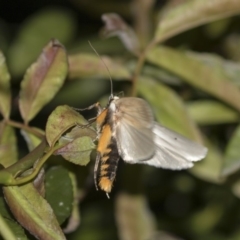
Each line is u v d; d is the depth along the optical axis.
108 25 0.42
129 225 0.44
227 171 0.40
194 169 0.43
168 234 0.48
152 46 0.41
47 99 0.38
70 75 0.40
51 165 0.38
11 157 0.38
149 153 0.36
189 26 0.41
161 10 0.48
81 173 0.40
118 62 0.42
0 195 0.36
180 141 0.37
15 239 0.34
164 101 0.41
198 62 0.41
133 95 0.41
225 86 0.41
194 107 0.43
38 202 0.35
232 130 0.47
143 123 0.36
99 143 0.36
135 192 0.44
